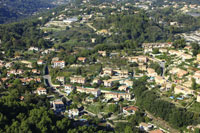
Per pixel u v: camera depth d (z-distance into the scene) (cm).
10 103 18575
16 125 16125
